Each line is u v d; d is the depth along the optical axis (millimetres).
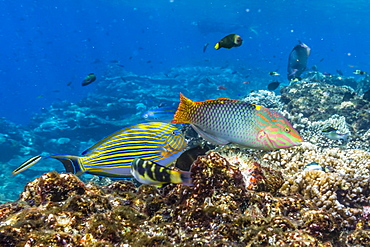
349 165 4715
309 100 11625
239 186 2684
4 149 18688
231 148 4914
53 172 2738
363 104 10766
